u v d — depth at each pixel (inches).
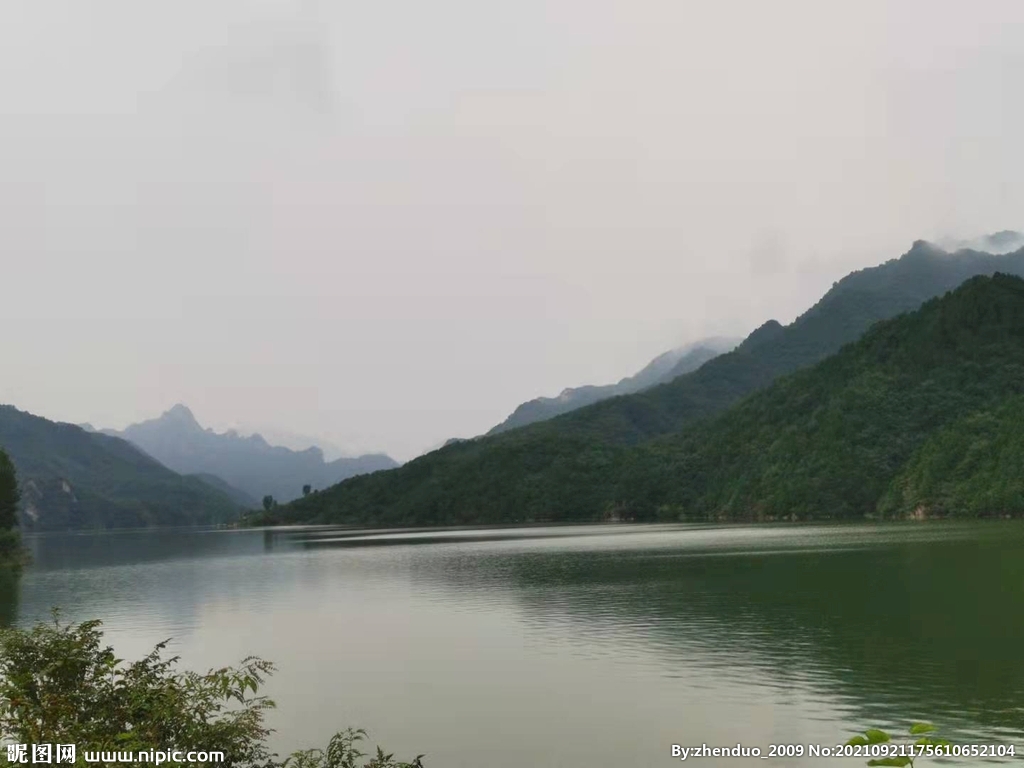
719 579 2689.5
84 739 551.5
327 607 2406.5
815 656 1439.5
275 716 1211.2
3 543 4948.3
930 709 1103.0
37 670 609.9
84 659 617.0
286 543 7234.3
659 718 1125.7
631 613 2025.1
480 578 3115.2
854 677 1280.8
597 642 1669.5
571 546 5034.5
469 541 6284.5
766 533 5541.3
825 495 7632.9
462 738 1082.7
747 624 1787.6
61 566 4758.9
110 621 2210.9
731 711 1140.5
